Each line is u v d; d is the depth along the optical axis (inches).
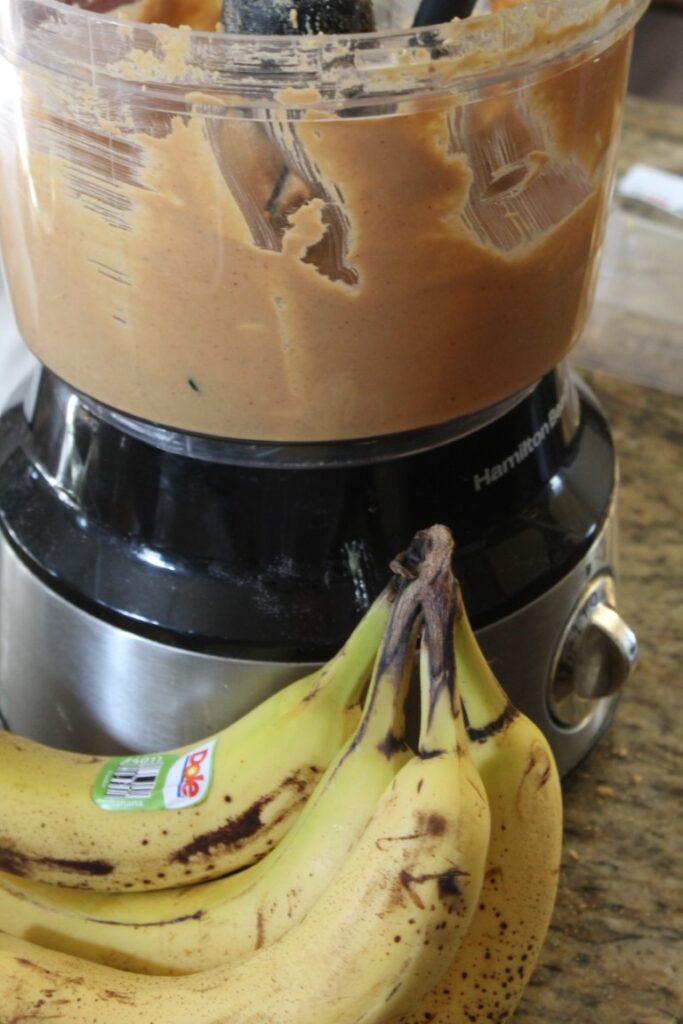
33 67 20.0
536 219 21.2
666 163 42.9
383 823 20.1
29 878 23.0
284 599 22.7
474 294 21.1
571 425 25.2
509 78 19.9
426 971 19.8
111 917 22.8
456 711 20.4
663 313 37.1
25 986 21.0
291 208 19.9
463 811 19.7
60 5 19.5
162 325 21.0
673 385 35.5
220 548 22.8
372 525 22.7
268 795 22.0
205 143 19.6
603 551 25.0
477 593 23.1
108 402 22.3
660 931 24.7
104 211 20.5
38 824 22.7
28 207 21.4
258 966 20.5
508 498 23.6
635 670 28.8
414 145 19.7
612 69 21.3
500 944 22.1
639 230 37.6
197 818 22.3
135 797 22.5
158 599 23.0
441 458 22.9
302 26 20.7
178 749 23.2
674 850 25.8
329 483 22.5
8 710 26.3
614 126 22.1
